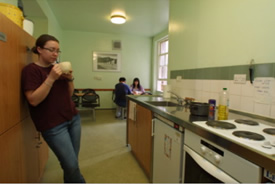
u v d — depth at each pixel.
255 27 1.29
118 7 3.35
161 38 5.06
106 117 4.45
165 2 3.10
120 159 2.23
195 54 2.02
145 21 4.13
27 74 1.11
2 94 0.88
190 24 2.11
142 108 1.94
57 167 2.00
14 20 1.17
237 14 1.45
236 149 0.76
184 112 1.44
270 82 1.19
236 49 1.46
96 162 2.15
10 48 0.98
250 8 1.33
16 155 1.05
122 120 4.15
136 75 5.65
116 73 5.49
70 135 1.37
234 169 0.78
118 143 2.74
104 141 2.82
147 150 1.78
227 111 1.26
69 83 1.34
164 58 5.15
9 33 0.96
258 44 1.27
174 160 1.29
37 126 1.16
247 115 1.35
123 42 5.45
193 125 1.04
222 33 1.61
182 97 2.30
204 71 1.87
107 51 5.36
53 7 3.40
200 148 1.00
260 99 1.26
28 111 1.29
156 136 1.60
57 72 1.06
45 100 1.15
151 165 1.71
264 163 0.64
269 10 1.19
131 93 4.28
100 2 3.14
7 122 0.93
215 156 0.87
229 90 1.54
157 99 2.31
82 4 3.24
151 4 3.19
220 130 0.93
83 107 4.17
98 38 5.25
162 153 1.48
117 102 4.23
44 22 3.24
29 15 3.04
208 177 0.95
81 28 4.85
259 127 1.02
